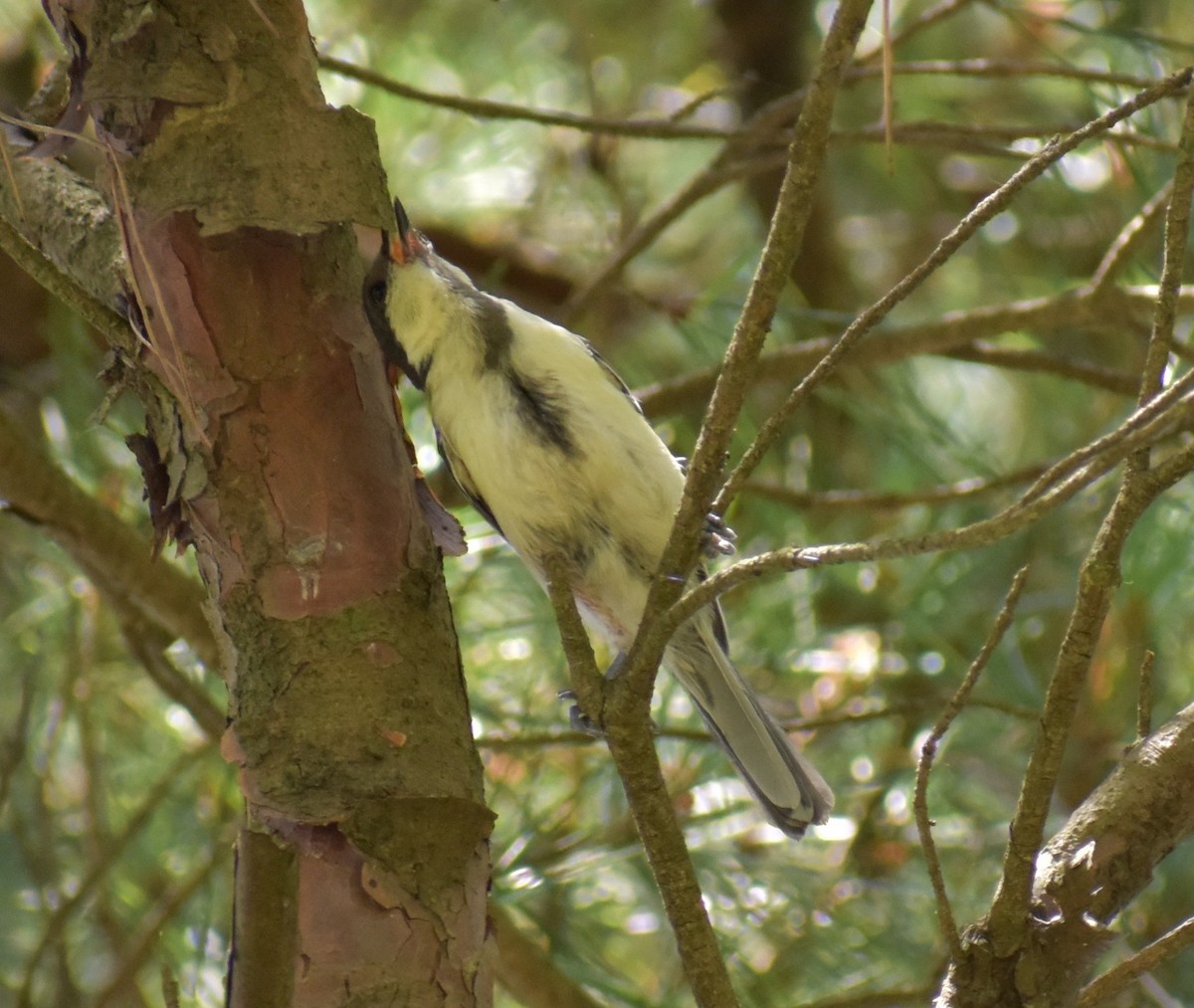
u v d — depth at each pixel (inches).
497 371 224.5
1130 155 271.0
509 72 339.9
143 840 283.6
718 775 258.1
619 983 257.0
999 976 133.4
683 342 346.3
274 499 149.2
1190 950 250.1
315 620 146.1
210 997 249.4
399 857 134.0
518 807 251.9
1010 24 346.9
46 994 265.6
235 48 152.9
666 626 133.0
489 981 136.9
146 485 155.3
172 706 293.0
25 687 260.8
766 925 255.3
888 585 289.4
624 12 364.8
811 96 121.7
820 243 363.3
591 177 357.4
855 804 276.4
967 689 132.7
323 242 155.6
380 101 326.0
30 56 346.6
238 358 150.9
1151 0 315.0
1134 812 141.2
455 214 359.6
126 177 152.3
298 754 139.9
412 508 155.1
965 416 328.5
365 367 155.3
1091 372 285.7
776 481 310.2
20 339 322.0
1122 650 263.6
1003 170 334.0
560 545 226.5
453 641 152.9
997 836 264.5
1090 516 279.9
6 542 287.4
